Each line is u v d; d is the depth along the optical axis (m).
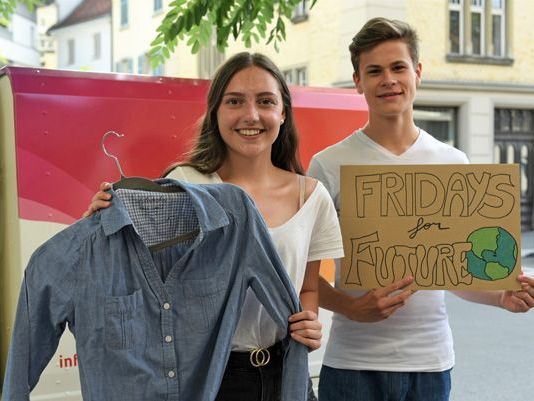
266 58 2.61
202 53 11.41
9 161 3.67
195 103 3.92
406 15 15.12
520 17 16.48
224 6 4.25
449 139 16.20
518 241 2.95
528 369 7.13
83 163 3.63
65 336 3.65
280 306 2.39
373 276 2.98
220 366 2.28
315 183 2.68
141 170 3.78
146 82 3.81
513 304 3.01
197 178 2.61
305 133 4.40
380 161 3.12
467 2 15.89
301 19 15.67
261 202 2.58
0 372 4.10
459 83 15.90
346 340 3.11
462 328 8.80
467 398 6.33
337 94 4.55
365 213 2.98
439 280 2.96
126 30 16.36
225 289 2.35
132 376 2.22
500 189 2.96
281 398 2.42
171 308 2.29
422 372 3.07
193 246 2.30
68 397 3.66
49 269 2.23
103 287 2.22
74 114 3.61
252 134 2.55
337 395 3.13
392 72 3.04
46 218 3.56
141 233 2.36
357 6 14.45
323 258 2.66
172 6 4.41
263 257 2.37
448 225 2.96
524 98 16.72
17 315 2.25
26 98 3.50
